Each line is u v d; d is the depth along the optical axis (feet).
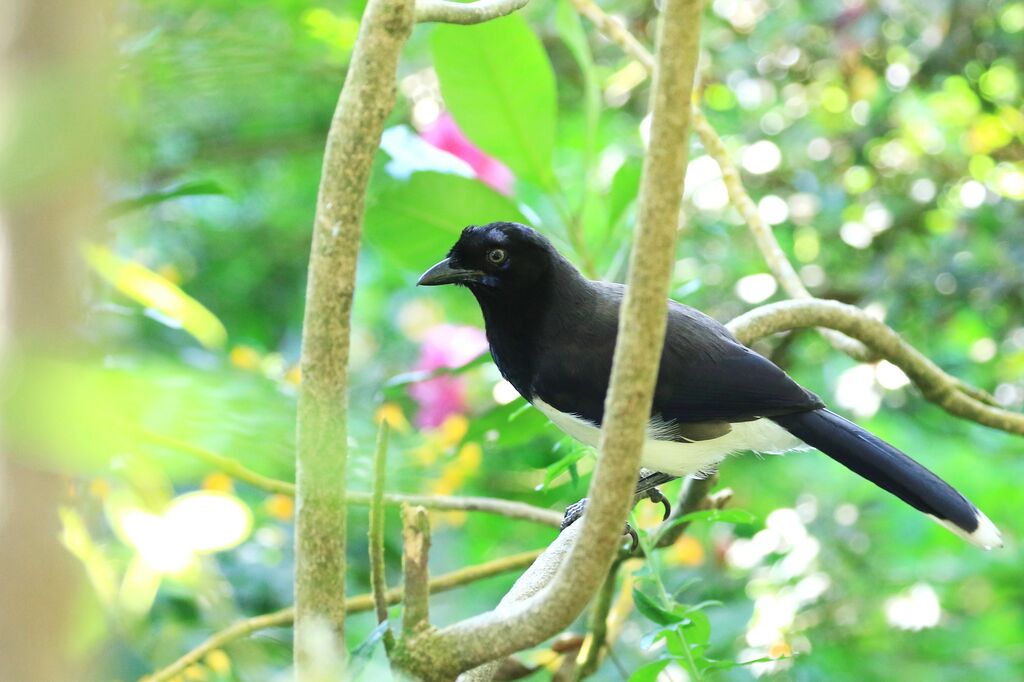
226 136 46.24
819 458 44.75
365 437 21.22
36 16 4.83
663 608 21.48
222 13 36.24
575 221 33.35
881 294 41.16
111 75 5.04
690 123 12.32
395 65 14.30
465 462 32.01
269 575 28.53
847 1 43.47
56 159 4.89
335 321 14.17
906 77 44.24
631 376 13.06
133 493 13.50
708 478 28.50
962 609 45.16
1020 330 41.73
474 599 42.91
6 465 5.23
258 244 54.24
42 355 5.19
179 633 21.56
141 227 37.99
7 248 5.06
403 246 31.71
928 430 45.78
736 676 33.86
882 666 37.35
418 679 14.60
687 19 11.93
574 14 32.04
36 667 5.19
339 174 14.25
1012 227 40.91
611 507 13.44
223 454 10.69
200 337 14.29
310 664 11.73
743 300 43.75
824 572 37.50
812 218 44.73
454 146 38.65
